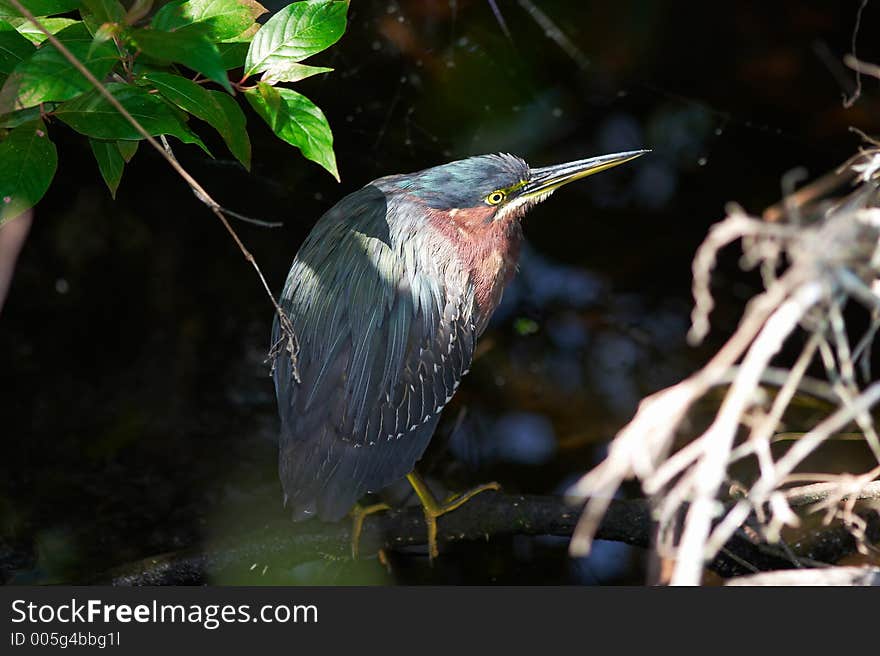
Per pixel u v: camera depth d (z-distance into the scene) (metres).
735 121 13.74
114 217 12.40
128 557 9.02
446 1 12.88
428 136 13.14
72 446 10.45
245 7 5.74
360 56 12.67
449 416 11.13
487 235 8.44
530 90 13.62
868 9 13.20
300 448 7.59
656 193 13.69
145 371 11.59
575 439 10.81
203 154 12.01
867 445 10.05
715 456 4.55
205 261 12.70
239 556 7.99
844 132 13.23
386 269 7.85
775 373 5.12
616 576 9.12
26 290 11.84
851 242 4.83
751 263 5.07
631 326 12.28
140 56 5.91
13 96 5.03
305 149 5.68
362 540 8.07
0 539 9.03
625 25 13.75
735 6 13.72
